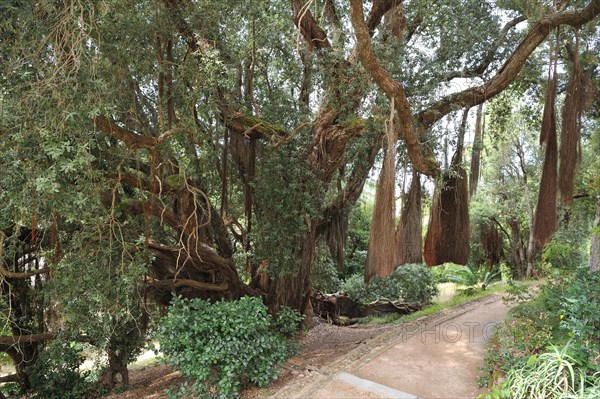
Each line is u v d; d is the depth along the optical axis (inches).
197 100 235.5
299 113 304.3
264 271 315.6
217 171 296.4
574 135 207.8
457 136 272.1
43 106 155.9
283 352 211.8
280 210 289.6
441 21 296.4
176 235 307.0
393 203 175.9
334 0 321.4
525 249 703.1
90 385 273.0
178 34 245.9
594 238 283.9
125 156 217.6
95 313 220.4
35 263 288.8
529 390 139.6
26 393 298.7
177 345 193.6
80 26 158.4
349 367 213.0
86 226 211.9
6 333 280.2
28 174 159.6
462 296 471.8
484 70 316.8
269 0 293.6
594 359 145.5
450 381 190.4
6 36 156.4
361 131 289.6
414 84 287.0
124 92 215.3
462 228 236.5
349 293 525.3
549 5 253.8
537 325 187.3
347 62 276.2
